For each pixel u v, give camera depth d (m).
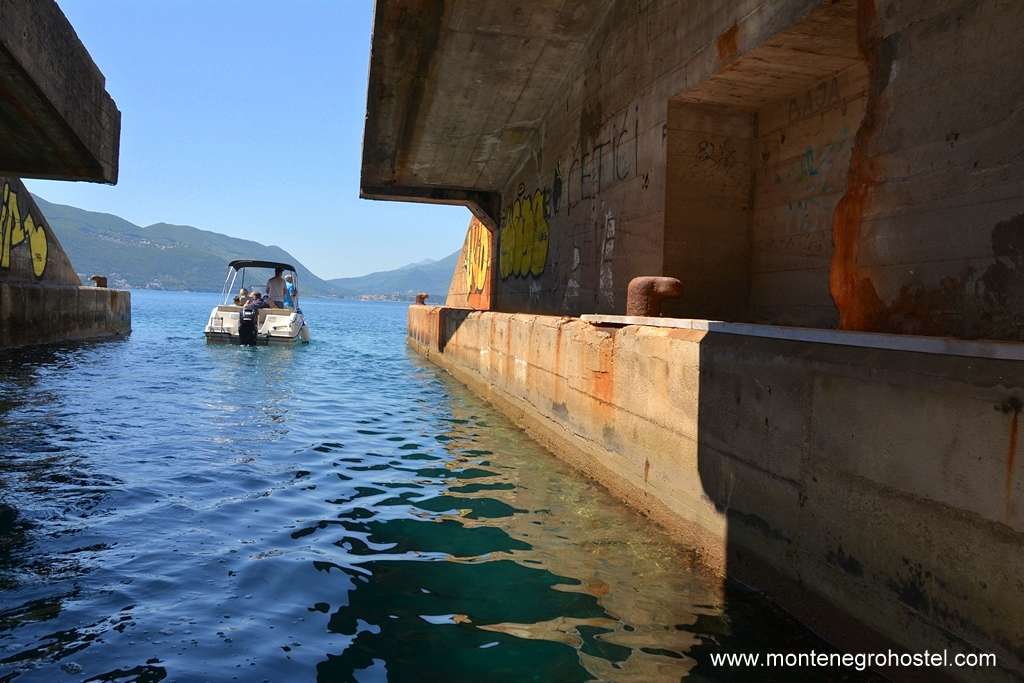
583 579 4.18
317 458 7.17
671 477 5.11
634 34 8.49
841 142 6.20
